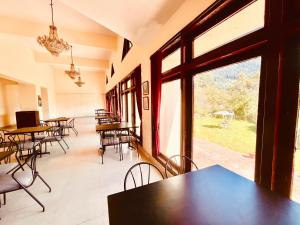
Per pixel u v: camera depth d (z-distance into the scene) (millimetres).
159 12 2633
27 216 1895
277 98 1201
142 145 4367
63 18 5172
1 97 7531
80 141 5551
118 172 3049
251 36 1363
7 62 5488
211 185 1256
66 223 1782
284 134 1194
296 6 1102
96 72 13656
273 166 1251
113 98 9852
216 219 904
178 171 2697
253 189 1192
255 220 885
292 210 959
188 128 2451
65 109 12992
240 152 1863
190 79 2363
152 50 3408
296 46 1108
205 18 1925
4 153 2297
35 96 8102
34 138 4203
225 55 1644
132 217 940
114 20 3156
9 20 5012
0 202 2045
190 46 2285
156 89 3318
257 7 1465
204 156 2443
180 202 1062
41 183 2646
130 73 5352
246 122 1706
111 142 3750
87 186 2547
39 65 8875
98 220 1821
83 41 6363
